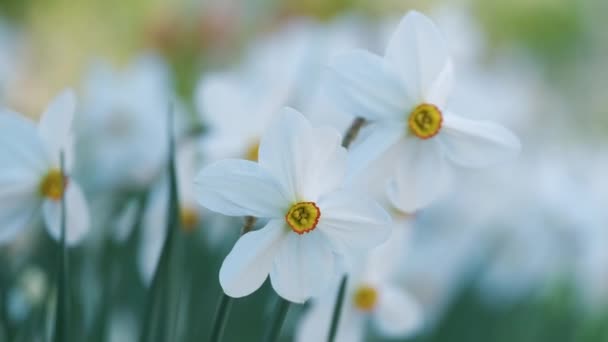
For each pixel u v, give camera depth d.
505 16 2.75
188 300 0.76
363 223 0.57
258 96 0.81
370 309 0.68
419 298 1.04
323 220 0.57
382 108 0.59
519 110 1.21
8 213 0.62
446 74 0.59
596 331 1.10
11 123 0.61
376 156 0.59
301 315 0.70
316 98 0.78
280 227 0.57
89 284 0.74
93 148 0.97
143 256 0.74
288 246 0.57
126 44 2.50
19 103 1.57
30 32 2.41
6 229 0.62
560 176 1.07
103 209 0.84
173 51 2.35
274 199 0.57
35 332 0.68
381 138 0.59
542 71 2.31
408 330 0.69
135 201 0.76
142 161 0.94
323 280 0.57
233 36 2.38
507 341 1.08
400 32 0.59
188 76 2.19
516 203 1.10
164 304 0.62
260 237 0.56
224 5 2.41
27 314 0.69
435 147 0.60
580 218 1.05
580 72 2.56
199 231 0.81
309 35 0.92
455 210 1.09
